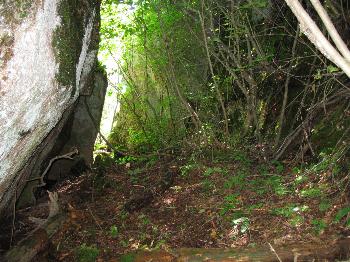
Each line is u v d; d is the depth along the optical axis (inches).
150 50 390.6
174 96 404.2
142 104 435.8
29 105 137.6
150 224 238.7
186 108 358.3
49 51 138.6
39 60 133.1
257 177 275.0
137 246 216.4
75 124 363.3
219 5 315.3
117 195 299.3
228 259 177.6
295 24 336.5
